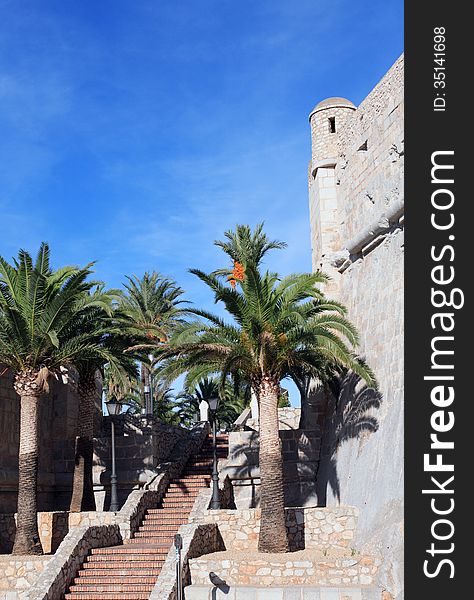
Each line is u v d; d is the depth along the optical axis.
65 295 21.64
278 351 20.30
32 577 19.66
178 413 55.53
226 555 19.36
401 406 19.75
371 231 24.02
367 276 24.98
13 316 21.27
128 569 19.44
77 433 25.39
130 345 25.12
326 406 26.48
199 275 20.19
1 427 25.06
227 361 19.59
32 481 21.89
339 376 25.69
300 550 20.73
